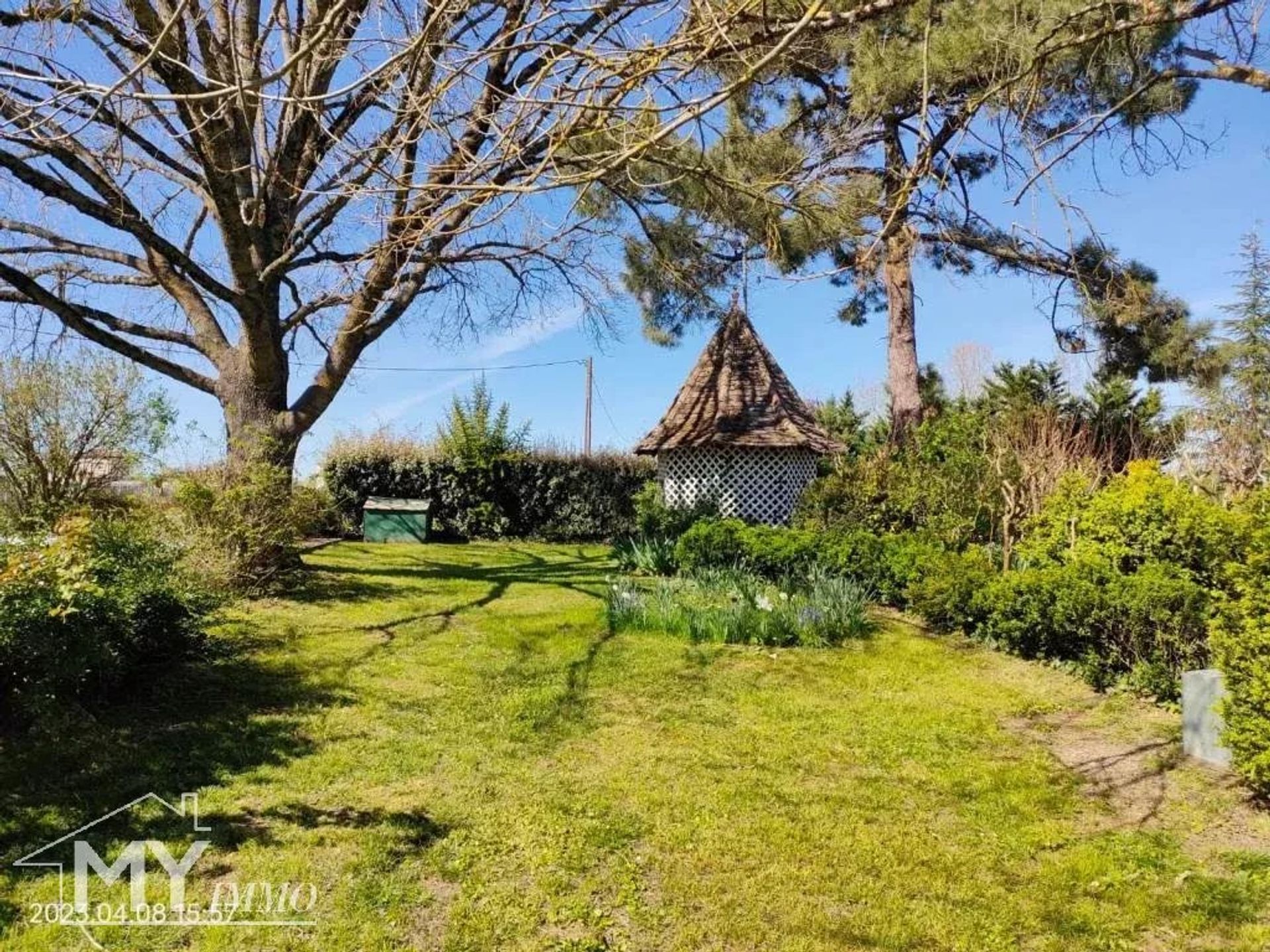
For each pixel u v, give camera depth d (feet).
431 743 17.44
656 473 66.64
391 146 12.74
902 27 23.90
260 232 35.24
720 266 41.60
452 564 46.83
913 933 10.80
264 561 33.53
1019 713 20.65
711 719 19.62
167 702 19.34
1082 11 10.37
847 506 42.55
